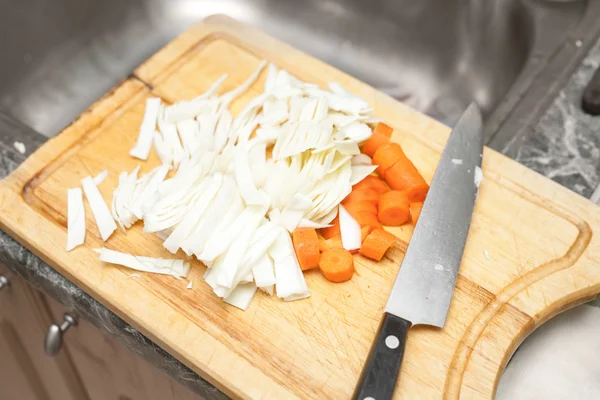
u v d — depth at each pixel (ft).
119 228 3.00
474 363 2.69
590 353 2.91
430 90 4.67
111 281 2.84
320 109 3.17
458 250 2.91
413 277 2.81
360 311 2.81
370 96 3.52
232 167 3.07
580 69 3.73
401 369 2.67
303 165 3.09
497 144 3.43
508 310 2.83
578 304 2.95
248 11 5.09
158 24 5.08
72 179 3.14
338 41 4.93
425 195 3.14
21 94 4.69
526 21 4.11
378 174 3.24
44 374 4.13
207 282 2.82
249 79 3.54
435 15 4.56
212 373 2.64
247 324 2.76
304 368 2.66
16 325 3.79
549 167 3.36
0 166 3.35
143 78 3.53
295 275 2.84
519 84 3.68
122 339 2.92
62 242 2.94
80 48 4.88
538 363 2.88
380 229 3.00
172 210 2.91
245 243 2.82
